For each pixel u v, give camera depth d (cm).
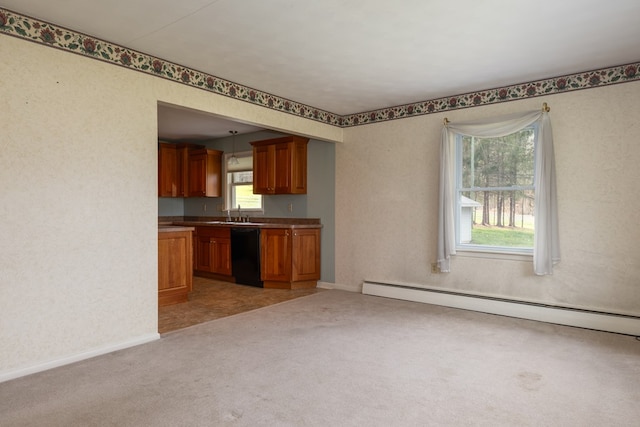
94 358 289
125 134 314
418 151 477
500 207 428
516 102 408
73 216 284
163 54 330
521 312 395
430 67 360
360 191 527
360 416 208
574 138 376
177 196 712
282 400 225
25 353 262
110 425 199
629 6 251
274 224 565
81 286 289
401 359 287
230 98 397
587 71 369
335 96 452
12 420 204
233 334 345
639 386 243
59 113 277
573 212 377
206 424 200
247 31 287
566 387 242
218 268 604
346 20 270
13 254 256
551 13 260
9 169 254
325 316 404
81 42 288
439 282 462
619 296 357
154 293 333
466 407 218
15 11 256
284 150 576
